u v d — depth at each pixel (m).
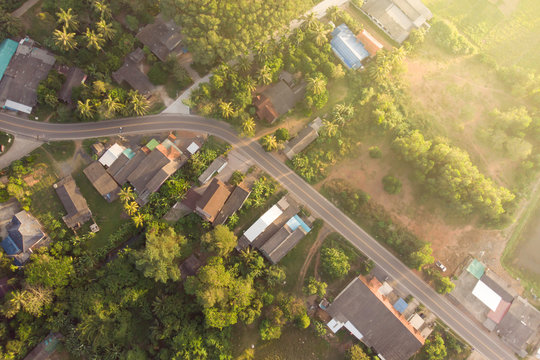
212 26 92.44
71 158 97.69
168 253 84.19
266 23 96.50
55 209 93.81
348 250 96.56
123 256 88.00
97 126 99.69
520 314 92.25
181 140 100.69
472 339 93.31
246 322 85.12
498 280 95.81
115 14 102.31
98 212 94.88
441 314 94.94
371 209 99.25
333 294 94.38
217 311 82.00
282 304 88.88
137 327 87.69
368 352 90.62
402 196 100.88
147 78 101.31
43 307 82.69
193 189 97.50
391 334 88.44
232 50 94.44
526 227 101.75
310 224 97.81
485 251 99.31
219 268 85.75
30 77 96.50
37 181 94.75
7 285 85.00
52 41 97.38
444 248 99.25
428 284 96.44
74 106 98.12
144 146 99.12
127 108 97.81
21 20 99.25
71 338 83.06
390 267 96.94
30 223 90.19
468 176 94.56
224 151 100.19
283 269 93.69
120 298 84.31
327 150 102.12
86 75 98.88
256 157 101.00
